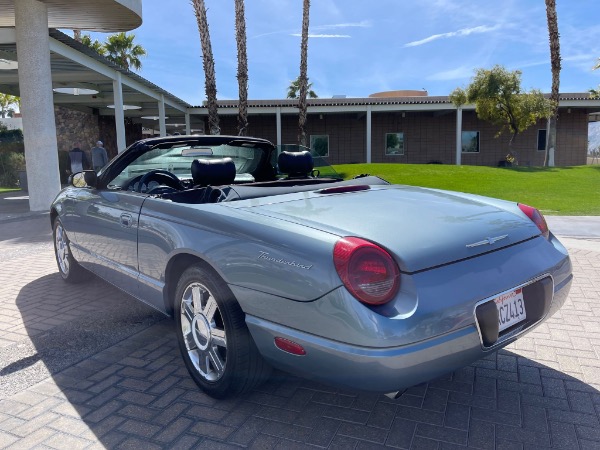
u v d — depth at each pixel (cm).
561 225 816
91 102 2056
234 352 252
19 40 1073
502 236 255
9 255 666
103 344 359
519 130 2161
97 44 3161
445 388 290
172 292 313
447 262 224
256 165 459
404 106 2273
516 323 243
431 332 206
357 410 266
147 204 325
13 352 347
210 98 1465
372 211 263
